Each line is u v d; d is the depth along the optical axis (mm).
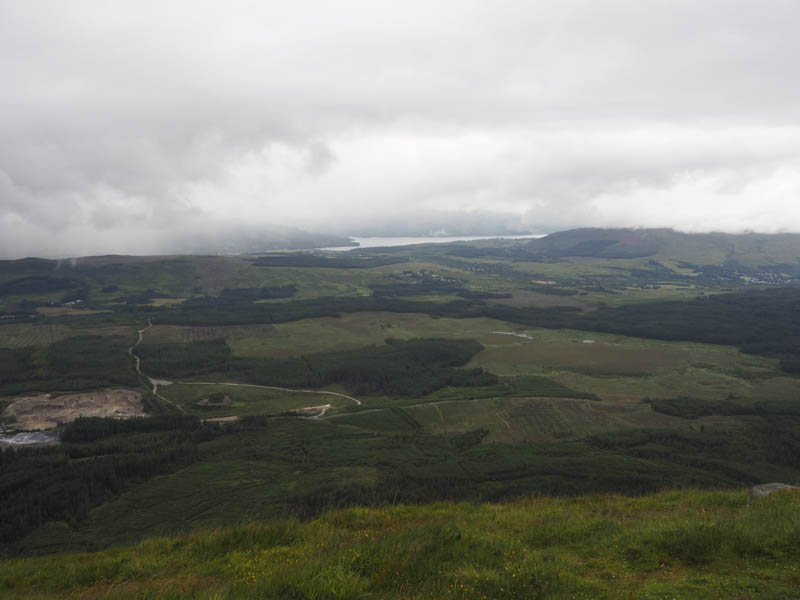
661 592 14109
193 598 14695
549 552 17844
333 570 15516
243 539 22094
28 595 17906
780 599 13156
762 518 18469
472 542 18453
